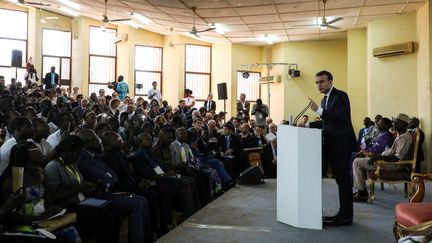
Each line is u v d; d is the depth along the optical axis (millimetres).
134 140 4863
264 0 8195
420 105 8203
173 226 4277
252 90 13562
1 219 2451
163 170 4582
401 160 4938
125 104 8766
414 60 8484
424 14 8000
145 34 13117
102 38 12695
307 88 12391
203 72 13688
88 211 3072
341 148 3732
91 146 3518
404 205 2869
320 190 3695
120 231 3443
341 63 12094
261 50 13609
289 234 3539
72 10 11242
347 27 10336
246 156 7273
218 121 9008
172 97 13367
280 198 3992
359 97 10438
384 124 6117
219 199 5160
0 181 2648
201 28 11281
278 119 12844
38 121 3490
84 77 12242
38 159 2750
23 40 11734
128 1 8930
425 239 2258
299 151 3695
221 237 3482
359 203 4910
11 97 7266
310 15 9305
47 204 2836
